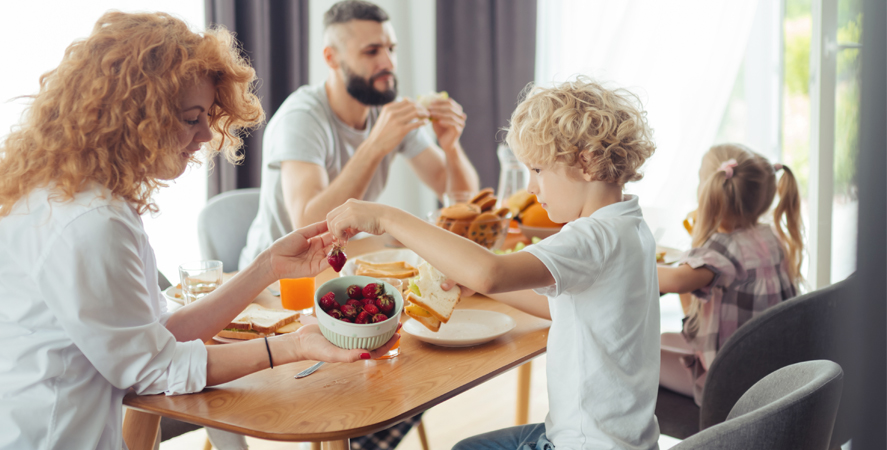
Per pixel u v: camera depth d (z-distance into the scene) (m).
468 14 3.31
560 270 0.87
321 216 1.89
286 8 2.94
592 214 0.98
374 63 2.15
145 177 0.92
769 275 1.53
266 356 0.93
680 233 2.13
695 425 1.37
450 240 0.90
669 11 2.84
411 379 0.96
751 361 1.21
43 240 0.84
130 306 0.88
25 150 0.88
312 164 2.06
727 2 2.71
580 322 0.93
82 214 0.85
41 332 0.86
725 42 2.74
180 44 0.92
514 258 0.87
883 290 1.03
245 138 2.89
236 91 1.03
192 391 0.92
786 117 2.72
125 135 0.89
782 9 2.63
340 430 0.81
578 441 0.93
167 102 0.90
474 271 0.86
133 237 0.90
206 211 2.14
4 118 2.34
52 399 0.85
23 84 2.37
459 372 0.98
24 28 2.37
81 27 2.50
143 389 0.91
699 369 1.51
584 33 3.11
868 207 1.03
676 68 2.86
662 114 2.92
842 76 1.59
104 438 0.91
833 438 1.08
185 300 1.25
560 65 3.17
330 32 2.16
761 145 2.75
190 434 2.14
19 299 0.85
